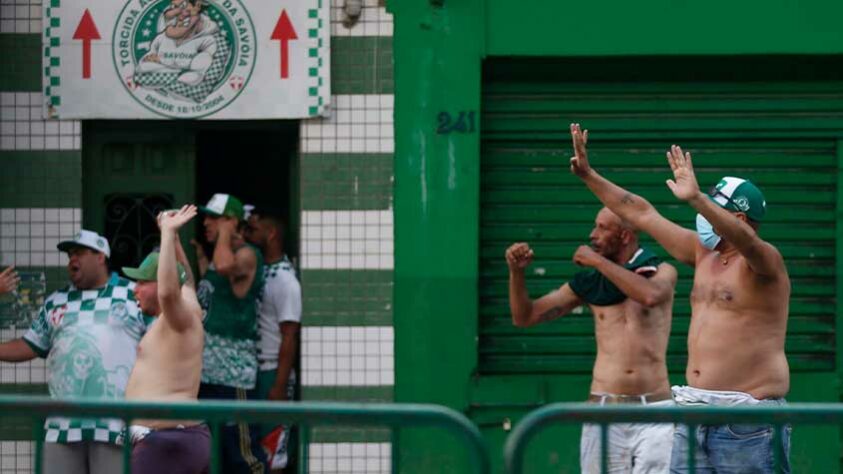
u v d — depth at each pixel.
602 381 27.41
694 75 32.34
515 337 32.34
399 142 31.86
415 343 31.94
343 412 17.20
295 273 32.53
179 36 31.77
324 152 31.88
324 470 31.98
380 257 31.91
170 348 26.30
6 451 31.45
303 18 31.75
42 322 29.11
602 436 17.25
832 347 32.38
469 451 16.98
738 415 17.34
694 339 24.72
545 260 32.41
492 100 32.34
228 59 31.77
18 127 31.72
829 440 31.80
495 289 32.38
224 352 31.41
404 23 31.83
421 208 31.88
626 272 26.89
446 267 31.94
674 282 27.52
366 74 31.86
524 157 32.47
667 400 27.36
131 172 32.69
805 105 32.38
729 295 24.30
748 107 32.38
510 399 31.98
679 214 32.44
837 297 32.34
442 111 31.86
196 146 33.19
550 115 32.38
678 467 24.19
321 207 31.88
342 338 31.91
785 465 23.98
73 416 17.48
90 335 28.45
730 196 24.69
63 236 31.80
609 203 26.16
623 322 27.33
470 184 31.91
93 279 28.92
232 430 31.30
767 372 24.14
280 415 17.23
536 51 31.80
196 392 26.64
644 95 32.38
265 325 32.28
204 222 33.22
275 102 31.77
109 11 31.72
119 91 31.75
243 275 31.53
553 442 31.94
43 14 31.64
